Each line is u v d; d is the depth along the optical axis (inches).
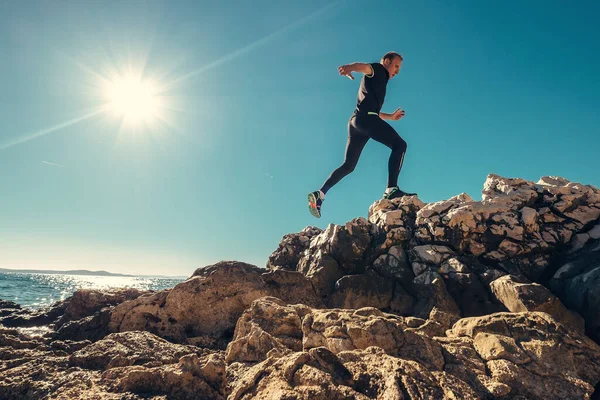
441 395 84.4
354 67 220.7
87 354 119.6
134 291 250.4
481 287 193.3
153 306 193.3
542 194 231.5
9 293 1024.2
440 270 207.3
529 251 207.6
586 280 162.2
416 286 209.8
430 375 93.5
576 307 163.0
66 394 87.3
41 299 888.9
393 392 80.4
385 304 209.9
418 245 227.9
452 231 219.0
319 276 229.6
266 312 148.2
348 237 240.8
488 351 114.6
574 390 100.8
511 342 115.9
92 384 94.5
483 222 217.2
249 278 207.0
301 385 84.4
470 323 134.6
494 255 210.7
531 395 98.0
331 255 240.5
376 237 241.9
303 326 132.3
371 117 226.1
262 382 88.7
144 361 116.3
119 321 188.1
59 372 106.4
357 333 117.6
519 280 183.9
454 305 190.1
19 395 92.3
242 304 197.5
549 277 196.7
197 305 193.3
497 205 223.9
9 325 227.6
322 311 144.2
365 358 99.2
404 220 244.1
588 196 223.9
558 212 220.4
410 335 116.2
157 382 93.0
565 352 113.7
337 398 79.1
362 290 215.0
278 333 138.8
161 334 185.6
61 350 134.3
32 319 239.6
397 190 234.4
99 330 187.5
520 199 228.1
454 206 235.0
